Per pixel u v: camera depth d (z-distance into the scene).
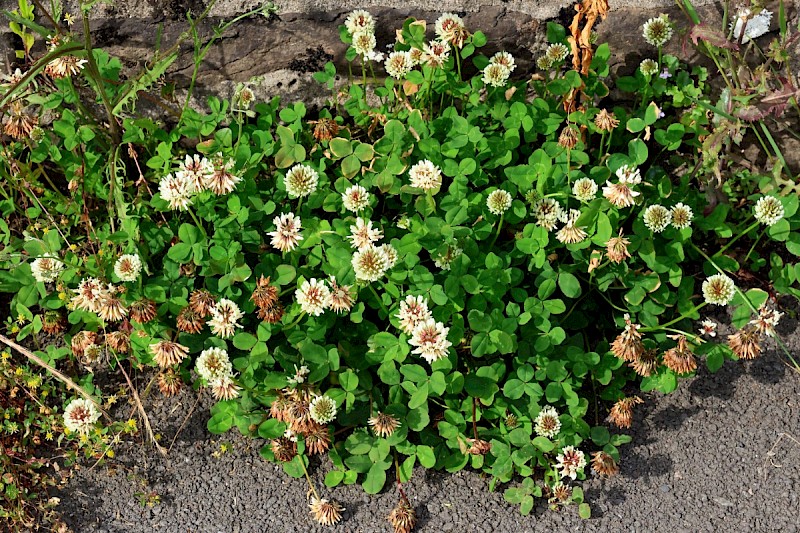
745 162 0.94
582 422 0.83
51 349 0.86
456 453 0.83
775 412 0.86
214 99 0.89
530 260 0.86
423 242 0.83
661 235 0.88
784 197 0.88
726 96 0.87
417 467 0.84
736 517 0.81
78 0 0.88
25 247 0.86
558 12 0.90
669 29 0.89
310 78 0.93
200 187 0.81
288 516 0.82
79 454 0.85
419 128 0.86
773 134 0.92
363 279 0.81
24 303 0.86
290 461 0.83
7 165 0.90
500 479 0.82
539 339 0.83
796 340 0.89
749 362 0.88
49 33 0.83
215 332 0.81
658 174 0.92
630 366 0.85
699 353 0.85
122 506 0.83
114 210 0.89
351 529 0.81
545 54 0.92
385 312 0.84
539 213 0.85
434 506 0.82
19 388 0.86
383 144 0.86
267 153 0.87
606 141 0.92
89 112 0.89
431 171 0.83
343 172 0.86
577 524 0.81
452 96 0.91
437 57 0.86
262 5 0.89
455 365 0.83
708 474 0.83
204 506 0.83
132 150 0.87
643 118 0.92
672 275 0.86
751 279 0.91
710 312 0.90
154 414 0.86
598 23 0.91
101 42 0.89
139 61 0.91
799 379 0.87
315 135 0.87
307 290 0.80
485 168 0.88
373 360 0.83
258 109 0.89
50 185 0.93
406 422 0.82
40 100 0.87
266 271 0.84
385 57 0.92
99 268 0.85
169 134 0.90
